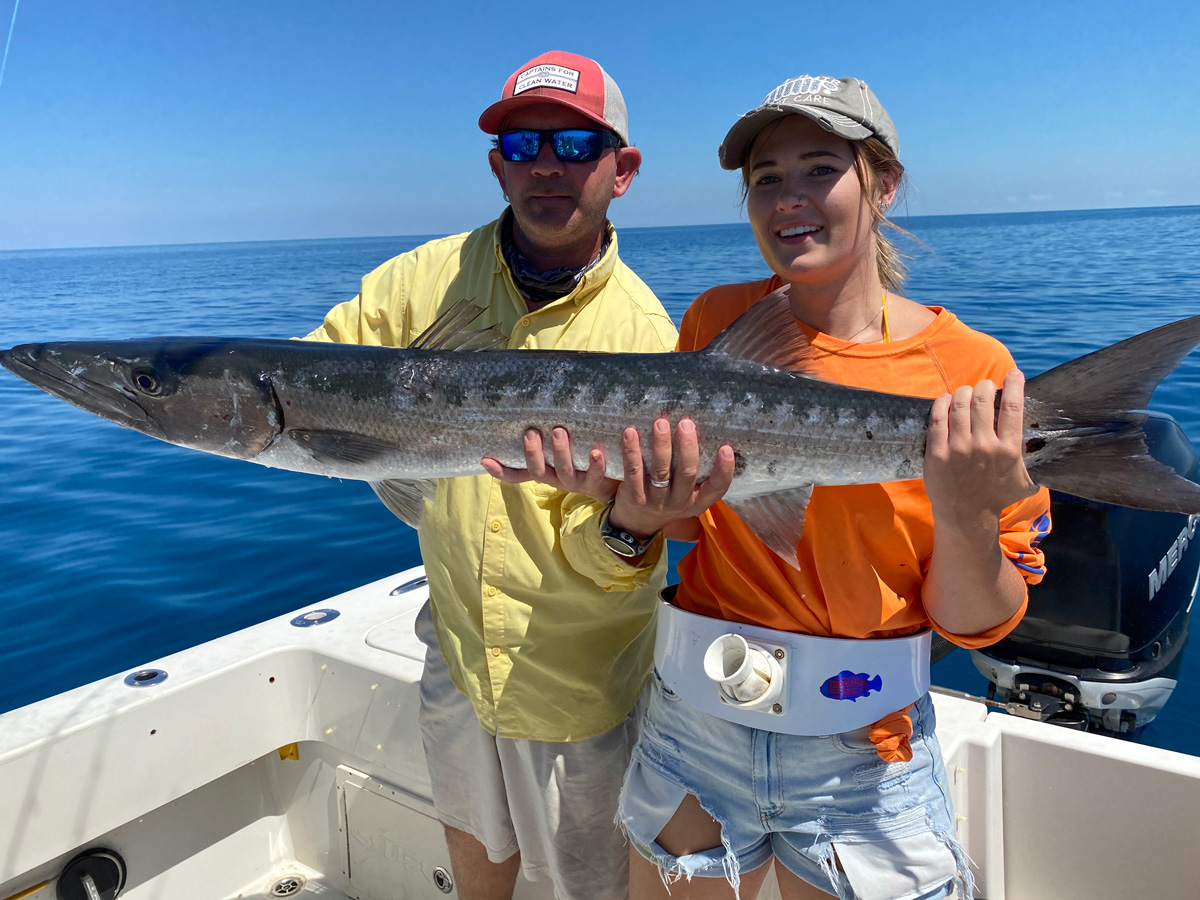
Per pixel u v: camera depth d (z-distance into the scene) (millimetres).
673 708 2359
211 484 9172
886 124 2117
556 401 2525
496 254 2889
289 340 2906
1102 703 3242
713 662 2160
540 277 2807
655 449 2230
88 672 5547
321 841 3738
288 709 3633
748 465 2369
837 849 2084
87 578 6871
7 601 6523
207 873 3533
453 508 2717
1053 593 3326
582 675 2656
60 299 35531
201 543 7559
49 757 2873
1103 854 2625
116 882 3184
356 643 3588
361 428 2695
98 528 7938
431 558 2842
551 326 2799
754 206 2217
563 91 2523
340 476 2807
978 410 1851
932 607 2129
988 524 1940
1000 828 2771
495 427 2584
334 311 3219
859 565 2158
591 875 2771
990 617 2078
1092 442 2137
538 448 2322
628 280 2943
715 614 2332
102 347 2838
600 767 2707
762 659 2121
